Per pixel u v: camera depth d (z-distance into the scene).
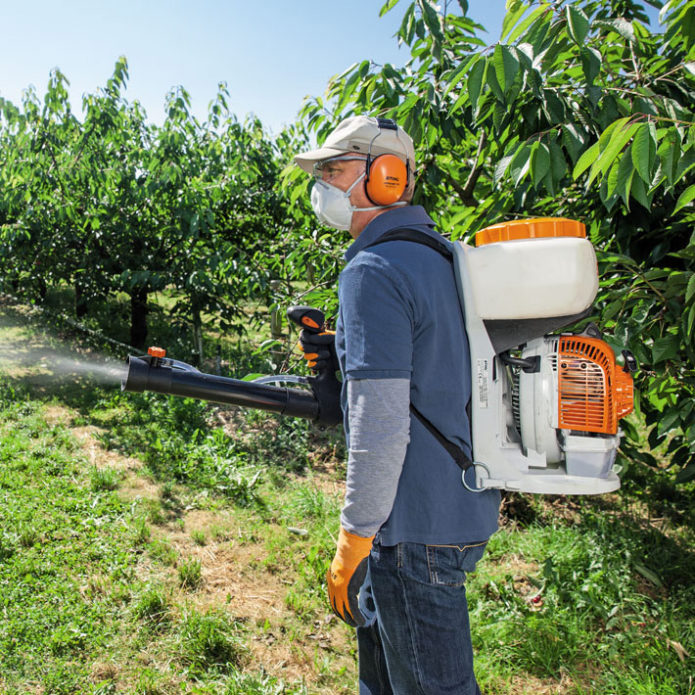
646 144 1.65
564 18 1.99
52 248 7.37
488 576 3.09
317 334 1.91
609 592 2.92
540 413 1.45
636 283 2.48
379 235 1.49
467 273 1.41
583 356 1.46
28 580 2.91
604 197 2.01
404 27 2.68
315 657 2.53
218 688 2.36
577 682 2.37
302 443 4.92
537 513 3.91
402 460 1.30
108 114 6.91
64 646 2.52
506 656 2.54
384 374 1.28
